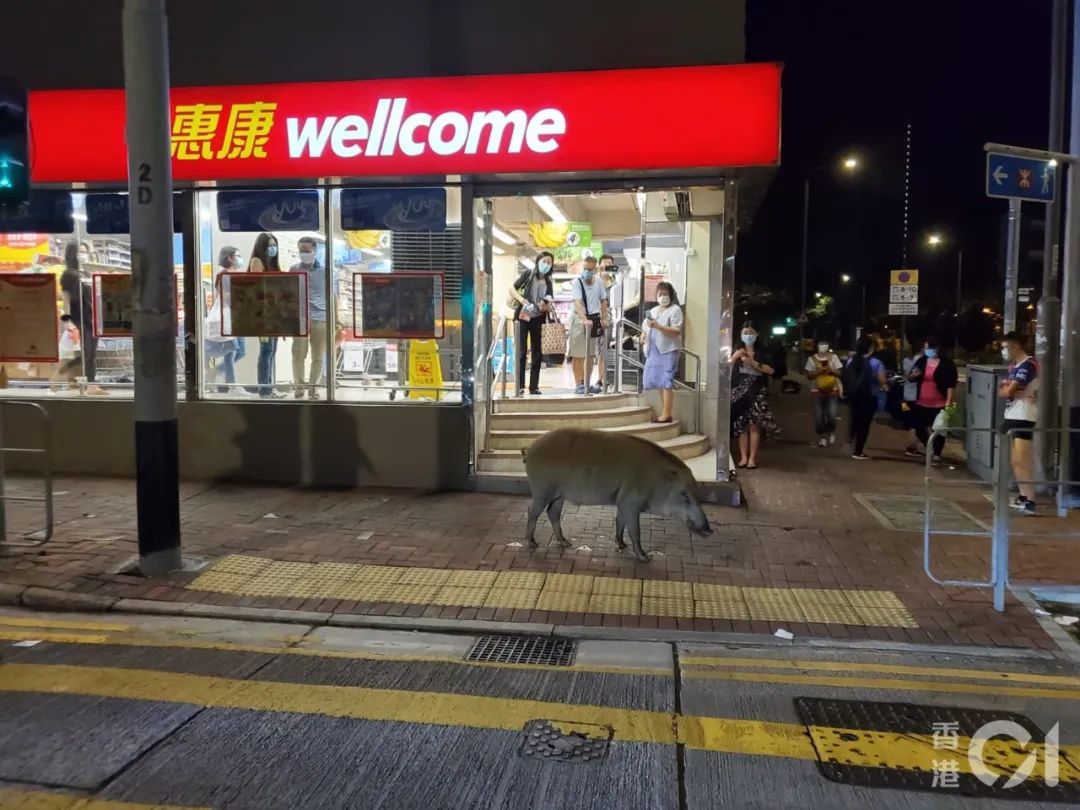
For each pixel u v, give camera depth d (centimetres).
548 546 706
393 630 537
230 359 950
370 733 391
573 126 820
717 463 882
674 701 433
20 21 930
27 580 596
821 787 349
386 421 910
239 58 907
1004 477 566
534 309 1100
